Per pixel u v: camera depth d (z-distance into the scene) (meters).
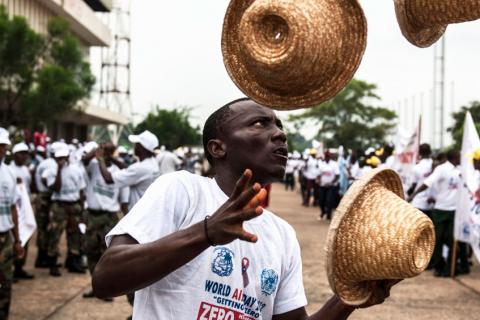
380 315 8.09
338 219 2.06
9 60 21.89
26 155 11.62
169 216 2.39
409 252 2.03
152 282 2.14
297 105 2.19
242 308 2.43
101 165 8.95
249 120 2.46
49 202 10.94
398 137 13.45
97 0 55.62
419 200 11.59
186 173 2.52
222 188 2.51
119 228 2.34
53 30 24.12
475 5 2.22
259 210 1.95
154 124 64.38
